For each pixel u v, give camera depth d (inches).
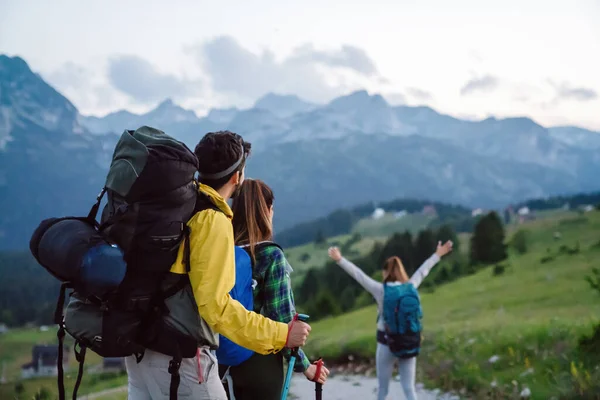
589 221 4077.3
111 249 107.9
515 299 1734.7
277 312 149.7
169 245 109.8
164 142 112.7
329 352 619.5
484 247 3376.0
